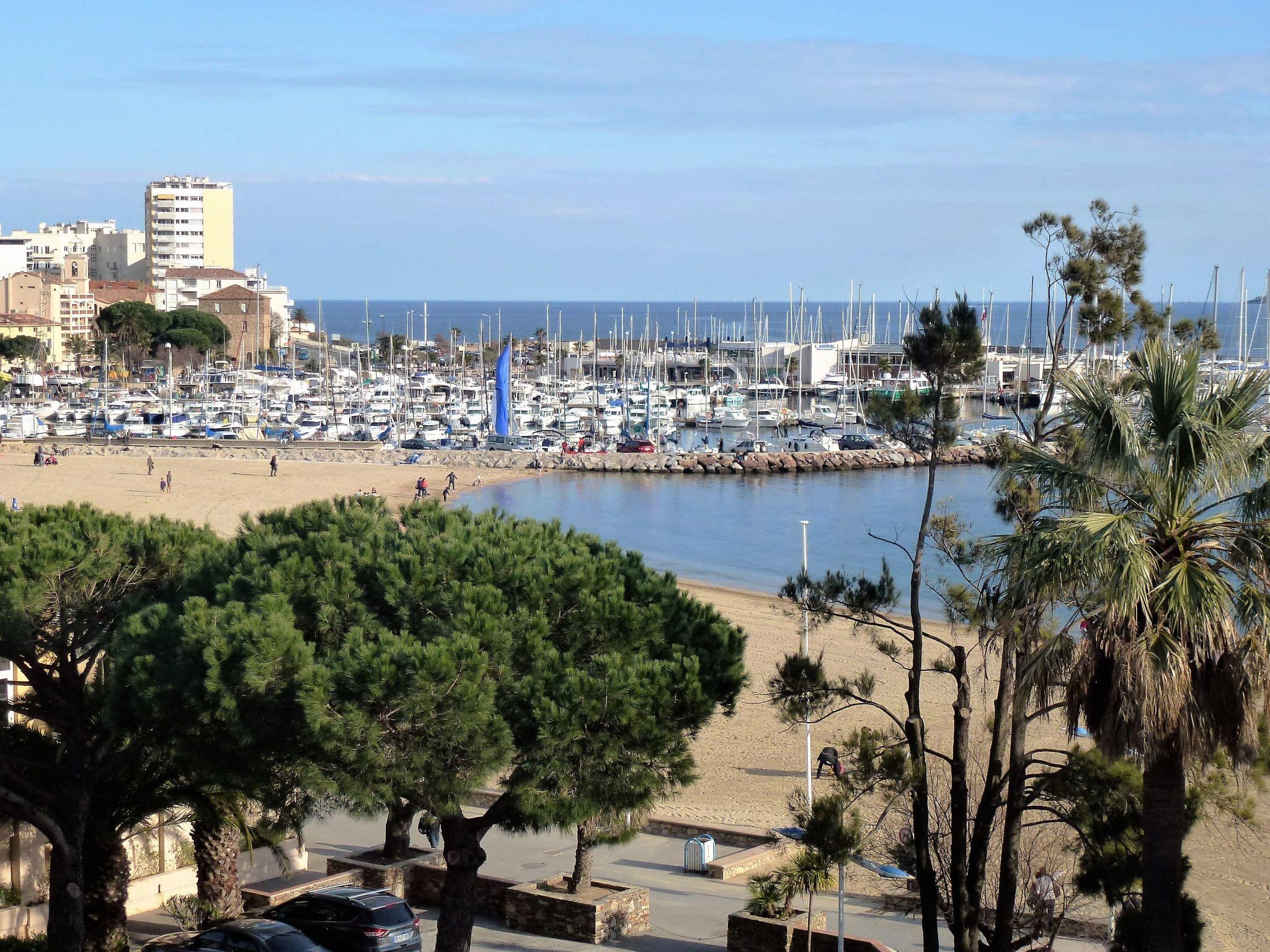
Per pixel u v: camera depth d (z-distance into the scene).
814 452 138.88
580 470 133.00
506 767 19.52
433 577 20.00
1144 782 15.79
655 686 19.36
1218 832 33.72
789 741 43.06
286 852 29.16
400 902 22.95
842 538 98.25
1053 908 21.88
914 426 20.00
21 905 24.98
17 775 22.75
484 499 113.31
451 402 170.12
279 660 18.33
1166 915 15.58
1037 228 20.27
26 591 21.31
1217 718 14.97
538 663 19.30
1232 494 15.52
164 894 27.27
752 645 58.16
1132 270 19.81
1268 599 14.96
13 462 119.69
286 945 21.25
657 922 26.47
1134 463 15.59
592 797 19.31
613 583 20.91
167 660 19.53
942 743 37.69
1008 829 18.75
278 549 21.44
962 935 18.88
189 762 20.44
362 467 126.88
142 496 101.81
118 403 164.50
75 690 22.80
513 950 24.86
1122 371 19.16
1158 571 15.18
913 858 20.08
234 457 130.88
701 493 121.06
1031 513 18.88
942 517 21.33
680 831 33.03
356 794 18.25
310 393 187.38
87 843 22.83
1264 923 28.22
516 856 30.69
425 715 18.19
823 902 27.80
